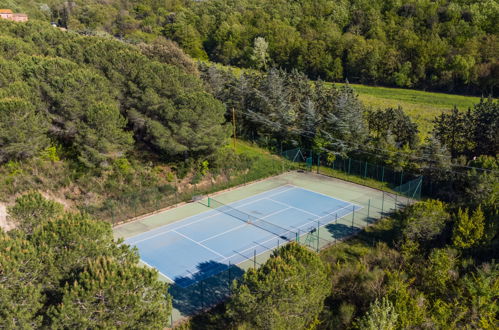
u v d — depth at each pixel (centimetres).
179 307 2327
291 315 1720
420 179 3838
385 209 3694
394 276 2033
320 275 1867
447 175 3784
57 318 1480
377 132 4828
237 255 2938
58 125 3909
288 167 4862
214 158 4300
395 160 4181
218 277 2650
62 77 3819
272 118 5206
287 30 10250
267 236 3225
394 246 2820
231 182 4341
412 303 1769
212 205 3862
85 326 1495
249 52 9981
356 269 2280
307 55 8950
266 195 4106
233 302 1739
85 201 3553
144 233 3303
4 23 5575
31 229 2241
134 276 1648
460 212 2505
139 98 4134
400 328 1733
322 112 5025
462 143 4112
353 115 4562
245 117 5559
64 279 1748
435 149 3844
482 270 2022
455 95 7131
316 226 3375
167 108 3881
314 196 4066
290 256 1838
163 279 2638
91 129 3566
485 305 1828
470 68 7088
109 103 3847
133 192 3738
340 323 1927
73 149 3934
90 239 1970
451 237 2520
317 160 4922
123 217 3534
